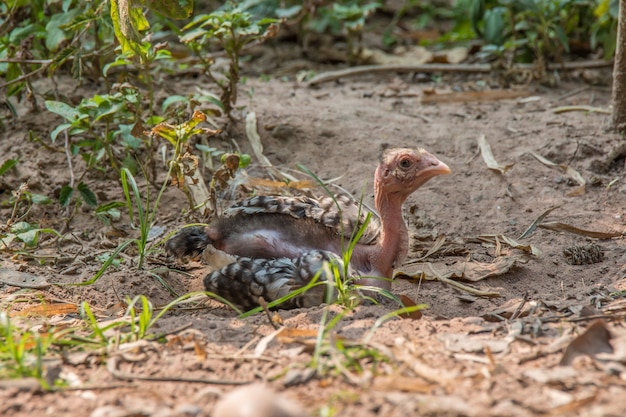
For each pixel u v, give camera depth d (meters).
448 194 11.92
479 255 10.50
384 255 9.25
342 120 13.72
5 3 12.99
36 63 12.20
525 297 9.17
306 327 8.24
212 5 18.69
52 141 11.53
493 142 13.10
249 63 17.06
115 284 9.55
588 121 13.67
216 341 7.96
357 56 17.20
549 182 12.11
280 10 16.64
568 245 10.70
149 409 6.56
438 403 6.46
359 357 7.36
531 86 15.45
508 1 15.06
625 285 9.50
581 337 7.46
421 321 8.27
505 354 7.58
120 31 10.49
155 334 8.09
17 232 10.41
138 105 10.99
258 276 8.85
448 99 14.82
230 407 6.07
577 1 15.73
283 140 13.09
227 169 10.59
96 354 7.61
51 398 6.85
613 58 15.98
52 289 9.48
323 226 9.38
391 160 9.07
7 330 7.57
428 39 18.84
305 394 6.81
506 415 6.35
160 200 11.76
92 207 11.51
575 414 6.35
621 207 11.53
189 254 9.72
